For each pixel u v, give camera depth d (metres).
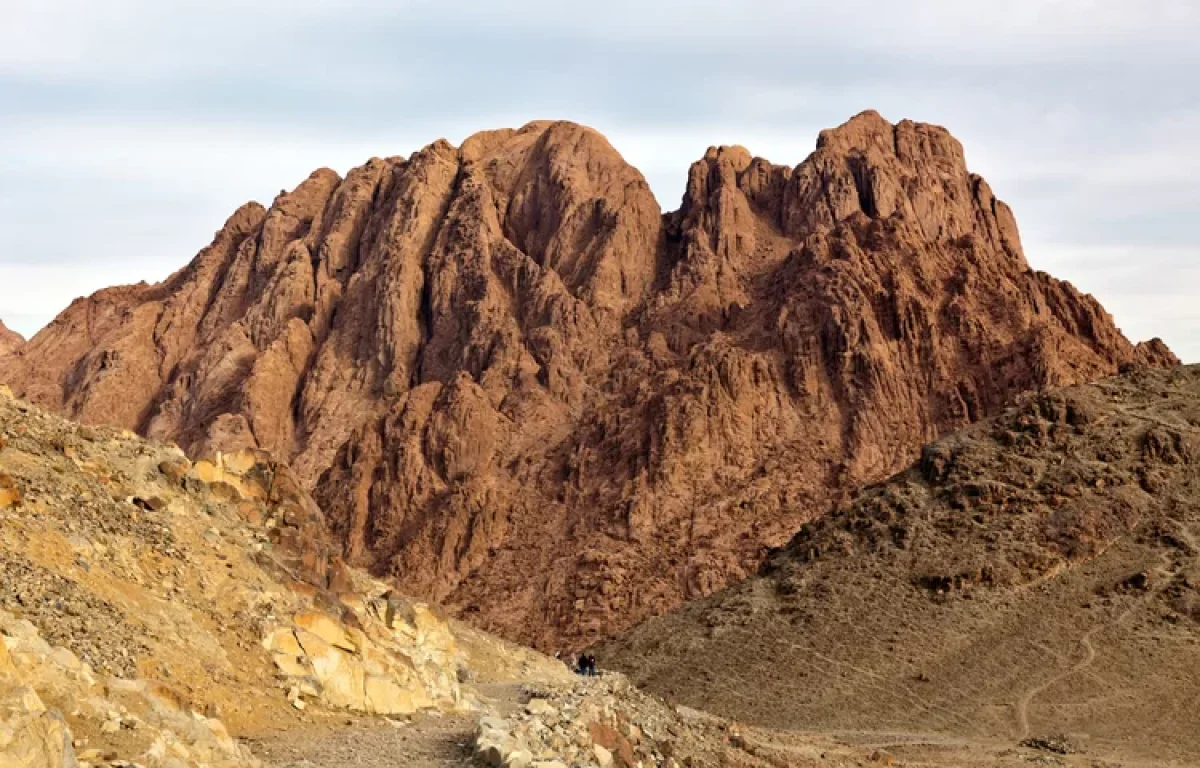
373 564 155.50
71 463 37.00
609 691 44.47
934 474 105.19
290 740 30.83
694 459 156.88
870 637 90.00
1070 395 107.56
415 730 35.16
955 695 82.38
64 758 21.77
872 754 63.78
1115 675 81.88
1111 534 94.25
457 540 154.50
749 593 100.81
